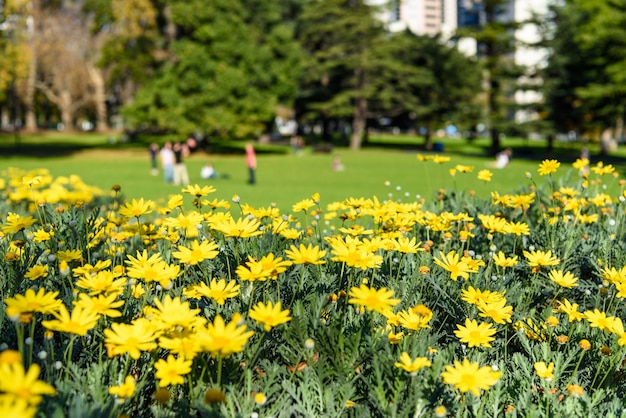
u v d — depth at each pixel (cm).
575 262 338
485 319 240
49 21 4422
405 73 4397
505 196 384
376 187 1603
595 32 3172
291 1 4906
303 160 3150
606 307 279
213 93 3177
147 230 306
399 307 244
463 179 1538
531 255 258
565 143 5478
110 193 768
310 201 335
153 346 154
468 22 12131
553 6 3819
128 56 3550
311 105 4384
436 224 323
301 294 242
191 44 3209
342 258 198
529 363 218
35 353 189
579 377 218
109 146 4016
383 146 5022
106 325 201
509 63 4084
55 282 245
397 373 181
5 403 104
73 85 5400
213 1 3312
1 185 578
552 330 234
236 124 3244
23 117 6612
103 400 163
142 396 183
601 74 3300
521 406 189
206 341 146
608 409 188
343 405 178
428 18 12356
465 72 4359
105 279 185
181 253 205
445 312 262
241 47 3350
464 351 221
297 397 182
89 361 194
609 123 3475
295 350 208
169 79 3222
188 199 822
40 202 332
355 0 4281
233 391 169
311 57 4300
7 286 247
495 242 366
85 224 300
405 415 171
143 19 3522
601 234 362
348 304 238
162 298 233
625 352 214
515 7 8794
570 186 480
